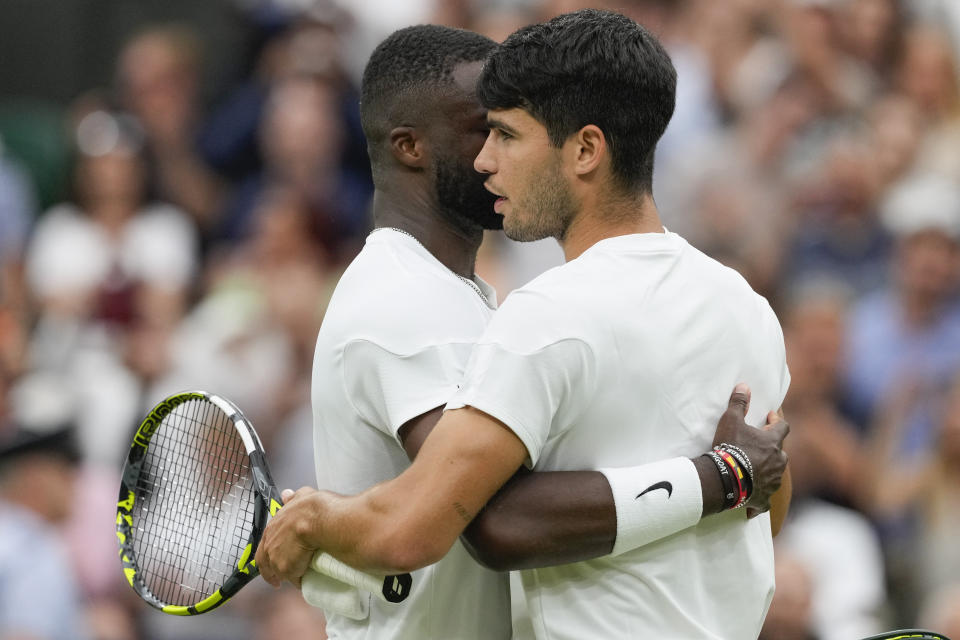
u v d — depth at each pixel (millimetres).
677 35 30734
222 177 30531
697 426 9867
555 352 9430
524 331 9492
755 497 9828
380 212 11281
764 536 10422
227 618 22094
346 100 30188
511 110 10000
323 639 21516
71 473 23422
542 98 9867
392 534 9383
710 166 27984
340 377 10391
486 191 11016
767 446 9875
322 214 28766
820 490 23750
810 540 22484
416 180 11125
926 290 25406
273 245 27984
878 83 30031
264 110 30297
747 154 28391
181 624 22438
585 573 9812
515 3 30922
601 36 9812
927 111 29938
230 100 31266
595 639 9711
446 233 11211
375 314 10250
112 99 31547
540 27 9984
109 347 27328
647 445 9734
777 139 28641
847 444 24062
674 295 9859
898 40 30281
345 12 31891
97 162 29609
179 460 13992
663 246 9977
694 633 9789
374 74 11211
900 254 25828
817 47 29359
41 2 33125
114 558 23312
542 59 9836
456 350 10156
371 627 10664
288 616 21609
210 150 30641
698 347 9852
